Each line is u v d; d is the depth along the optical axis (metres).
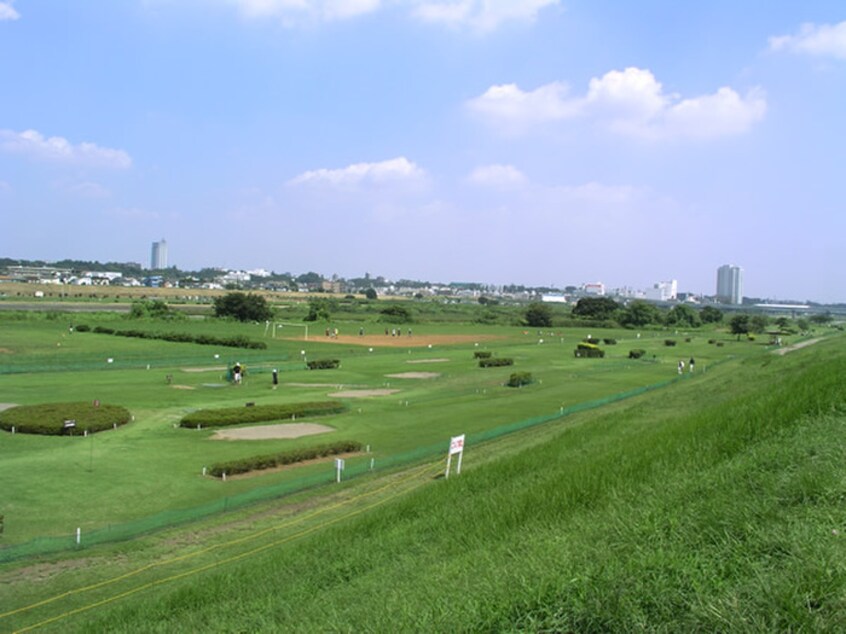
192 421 42.97
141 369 71.81
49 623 16.98
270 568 16.91
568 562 9.59
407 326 159.12
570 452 23.64
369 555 15.62
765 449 14.30
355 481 31.05
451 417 48.94
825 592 7.15
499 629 8.32
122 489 29.67
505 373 78.06
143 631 14.21
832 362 34.56
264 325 140.75
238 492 29.69
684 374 77.50
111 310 152.50
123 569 20.66
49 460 33.91
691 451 16.52
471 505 17.27
